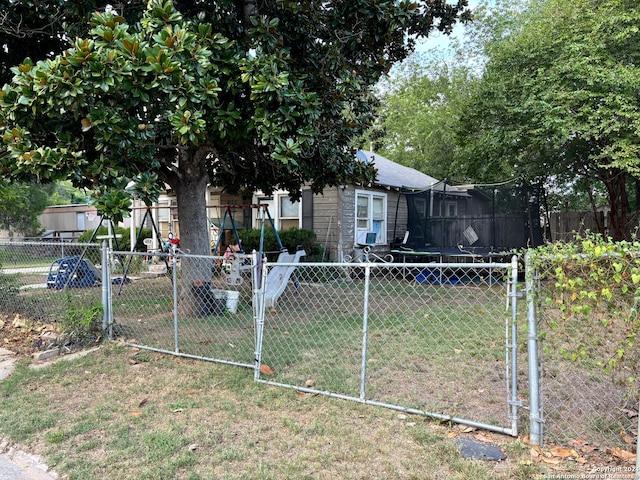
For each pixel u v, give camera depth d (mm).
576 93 8297
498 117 10562
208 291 6484
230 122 4910
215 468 2512
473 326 5645
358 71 5891
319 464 2531
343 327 5770
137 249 13391
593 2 9086
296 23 5684
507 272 2902
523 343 4621
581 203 15883
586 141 9203
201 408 3328
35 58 5848
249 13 5836
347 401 3402
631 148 7930
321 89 5855
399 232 14180
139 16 5164
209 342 5039
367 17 5289
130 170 4434
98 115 4031
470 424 2932
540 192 11352
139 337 5266
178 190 6551
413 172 18312
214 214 13398
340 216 11242
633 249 2365
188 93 4242
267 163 7098
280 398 3475
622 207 10773
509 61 10211
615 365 2729
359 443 2758
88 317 5113
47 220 22875
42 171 4035
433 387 3668
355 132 6742
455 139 12781
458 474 2398
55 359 4543
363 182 7797
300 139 5031
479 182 13375
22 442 2879
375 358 4445
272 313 6691
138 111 4828
